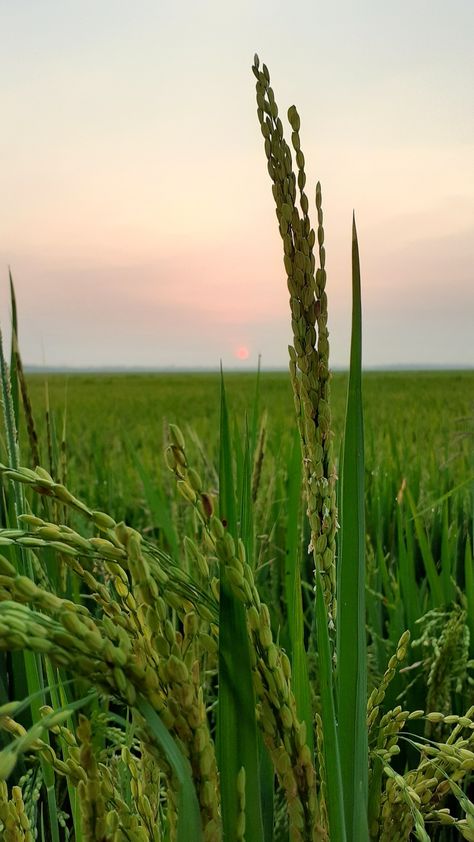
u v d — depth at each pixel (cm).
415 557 422
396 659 127
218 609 93
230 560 82
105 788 96
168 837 116
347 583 106
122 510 491
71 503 79
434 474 568
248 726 92
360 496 107
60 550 78
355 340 107
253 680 88
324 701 100
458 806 213
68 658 69
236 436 310
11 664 226
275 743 89
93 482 543
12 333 215
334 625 111
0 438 213
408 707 251
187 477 86
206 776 82
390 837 121
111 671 72
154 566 87
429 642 236
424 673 252
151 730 77
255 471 292
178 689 78
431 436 804
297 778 89
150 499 287
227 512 103
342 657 105
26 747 60
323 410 97
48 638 68
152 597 78
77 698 213
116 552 80
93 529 299
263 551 307
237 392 2292
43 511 220
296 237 90
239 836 88
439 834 214
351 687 105
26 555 170
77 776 98
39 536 79
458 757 107
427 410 1231
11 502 184
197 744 81
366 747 107
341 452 135
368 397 1579
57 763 100
